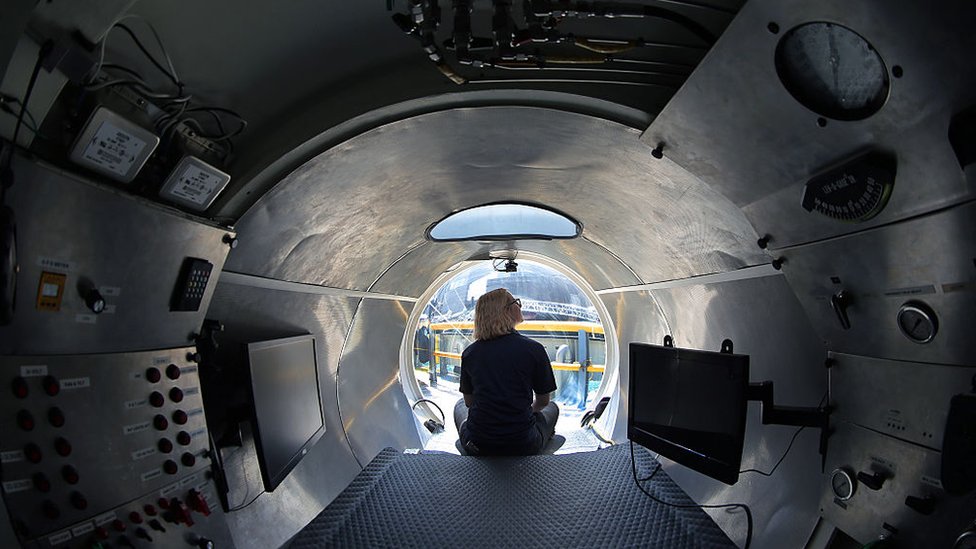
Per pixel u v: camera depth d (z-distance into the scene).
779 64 1.45
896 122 1.29
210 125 1.94
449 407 10.45
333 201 2.78
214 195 1.88
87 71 1.22
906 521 1.68
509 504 2.46
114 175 1.47
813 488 2.33
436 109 2.30
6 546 1.23
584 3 1.69
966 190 1.21
